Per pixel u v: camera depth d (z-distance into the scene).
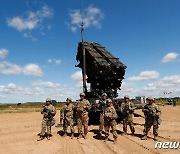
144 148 8.73
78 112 10.87
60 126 14.82
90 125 14.52
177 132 11.98
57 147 9.23
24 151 8.74
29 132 12.80
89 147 9.10
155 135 10.11
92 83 15.44
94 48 16.56
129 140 10.19
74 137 11.16
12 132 12.86
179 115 21.14
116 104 14.30
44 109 10.82
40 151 8.69
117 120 15.22
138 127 13.84
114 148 8.85
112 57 15.84
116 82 15.52
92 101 14.31
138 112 25.27
